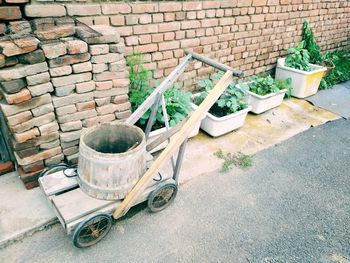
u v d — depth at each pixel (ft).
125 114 9.86
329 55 20.43
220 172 10.96
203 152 11.89
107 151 8.67
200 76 14.21
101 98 9.04
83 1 9.08
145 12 10.73
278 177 11.01
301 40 18.26
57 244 7.88
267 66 17.26
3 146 9.32
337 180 11.09
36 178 9.04
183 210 9.25
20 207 8.53
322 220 9.31
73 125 8.82
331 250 8.37
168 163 10.93
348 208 9.86
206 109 7.75
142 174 8.02
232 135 13.25
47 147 8.68
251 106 14.60
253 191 10.25
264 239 8.54
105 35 8.28
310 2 17.11
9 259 7.42
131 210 9.04
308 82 16.51
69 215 7.16
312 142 13.25
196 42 13.00
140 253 7.86
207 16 12.74
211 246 8.21
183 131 7.57
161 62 12.24
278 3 15.37
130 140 8.34
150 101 8.71
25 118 7.84
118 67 8.87
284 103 16.40
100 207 7.54
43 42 7.68
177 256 7.87
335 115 15.70
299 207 9.74
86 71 8.37
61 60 7.77
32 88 7.64
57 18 8.64
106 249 7.88
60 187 7.82
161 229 8.57
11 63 7.32
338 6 19.24
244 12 14.07
